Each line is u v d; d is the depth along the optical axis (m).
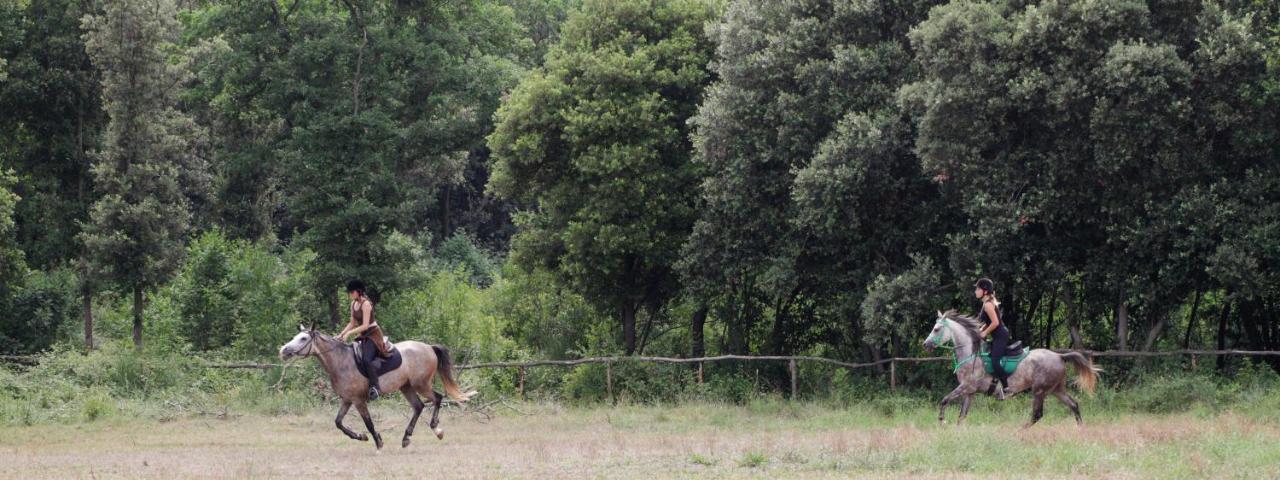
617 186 26.11
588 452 14.59
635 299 29.80
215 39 39.00
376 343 15.53
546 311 33.88
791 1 24.14
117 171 30.53
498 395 24.64
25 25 33.75
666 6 28.16
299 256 38.94
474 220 62.94
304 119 32.66
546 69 32.34
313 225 32.28
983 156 22.03
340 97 32.75
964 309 24.38
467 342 31.91
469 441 17.64
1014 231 20.77
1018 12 21.02
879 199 23.52
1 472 13.33
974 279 21.77
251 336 32.91
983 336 16.95
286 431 19.75
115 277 29.92
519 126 27.72
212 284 34.78
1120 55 18.91
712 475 12.13
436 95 34.06
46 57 33.94
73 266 31.14
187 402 22.95
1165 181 20.78
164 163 31.12
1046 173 21.02
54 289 33.56
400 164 34.44
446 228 60.59
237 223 47.19
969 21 20.53
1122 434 14.79
